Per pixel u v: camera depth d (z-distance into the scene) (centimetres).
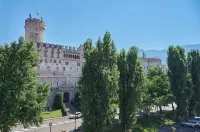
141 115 8238
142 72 5766
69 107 10119
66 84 10794
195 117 8100
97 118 4269
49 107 9750
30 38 12700
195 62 9088
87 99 4325
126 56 5738
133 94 5516
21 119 4078
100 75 4372
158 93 7762
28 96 4066
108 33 4841
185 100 7875
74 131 6222
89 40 4672
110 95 4581
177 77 7981
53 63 11781
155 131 6356
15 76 3938
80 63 12912
